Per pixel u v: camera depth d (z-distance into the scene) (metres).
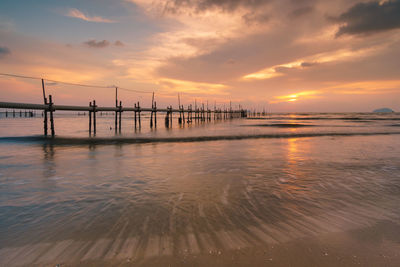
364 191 7.03
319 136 25.34
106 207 5.89
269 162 11.62
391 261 3.56
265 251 3.86
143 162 11.88
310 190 7.15
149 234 4.47
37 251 3.93
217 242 4.15
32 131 35.66
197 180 8.36
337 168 10.21
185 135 27.38
